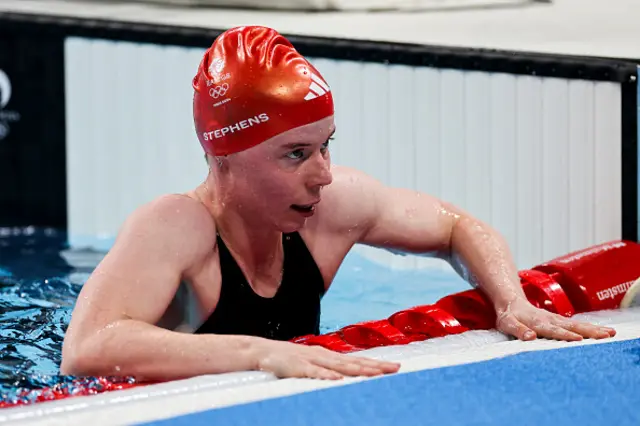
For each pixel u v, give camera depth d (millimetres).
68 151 14742
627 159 11078
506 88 11906
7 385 6066
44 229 14977
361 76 12883
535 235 11930
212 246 6723
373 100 12867
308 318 7297
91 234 14711
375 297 10469
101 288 6152
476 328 7465
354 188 7484
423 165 12656
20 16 14453
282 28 14086
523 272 8031
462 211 8047
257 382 5469
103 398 5121
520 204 12000
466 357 5824
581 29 13695
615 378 5340
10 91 14688
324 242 7332
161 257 6316
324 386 5250
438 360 5754
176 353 5812
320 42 12969
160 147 14180
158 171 14250
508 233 12141
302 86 6230
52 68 14570
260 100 6203
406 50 12516
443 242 7824
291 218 6570
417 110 12586
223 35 6617
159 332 5965
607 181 11266
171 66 13930
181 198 6738
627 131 11031
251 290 6883
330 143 13258
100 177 14633
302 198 6430
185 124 13953
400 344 6555
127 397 5145
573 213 11594
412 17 15336
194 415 4773
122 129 14383
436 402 4957
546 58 11539
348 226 7426
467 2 16422
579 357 5773
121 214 14570
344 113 13078
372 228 7613
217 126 6398
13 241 14023
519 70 11758
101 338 5949
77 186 14781
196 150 13938
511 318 6715
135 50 14117
